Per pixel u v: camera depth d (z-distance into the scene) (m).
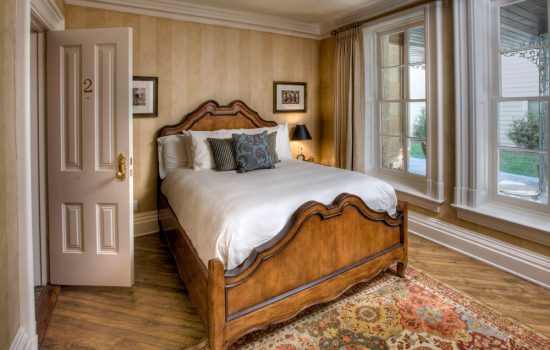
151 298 2.29
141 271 2.70
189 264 2.13
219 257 1.72
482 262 2.77
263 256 1.75
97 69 2.30
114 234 2.40
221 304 1.61
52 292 2.36
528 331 1.88
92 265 2.42
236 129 3.63
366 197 2.37
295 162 3.57
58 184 2.37
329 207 2.02
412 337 1.84
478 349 1.75
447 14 2.95
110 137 2.34
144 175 3.49
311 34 4.44
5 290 1.39
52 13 2.30
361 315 2.05
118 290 2.40
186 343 1.83
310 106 4.61
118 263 2.41
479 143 2.81
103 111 2.32
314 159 4.70
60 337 1.86
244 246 1.75
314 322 1.99
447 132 3.04
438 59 3.01
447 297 2.24
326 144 4.63
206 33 3.71
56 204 2.38
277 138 3.77
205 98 3.76
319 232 1.99
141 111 3.40
